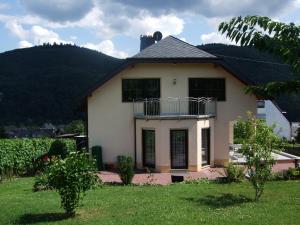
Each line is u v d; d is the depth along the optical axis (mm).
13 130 51344
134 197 16547
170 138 25297
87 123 27609
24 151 25125
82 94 26719
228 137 27500
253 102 27641
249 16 9484
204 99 26594
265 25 9344
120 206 14695
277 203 14914
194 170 25266
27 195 17672
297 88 10469
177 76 27234
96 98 27188
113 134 27266
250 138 15719
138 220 12461
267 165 15758
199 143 25516
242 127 16234
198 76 27328
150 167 26156
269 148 15766
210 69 27359
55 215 13570
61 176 13008
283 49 9250
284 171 21859
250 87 11125
